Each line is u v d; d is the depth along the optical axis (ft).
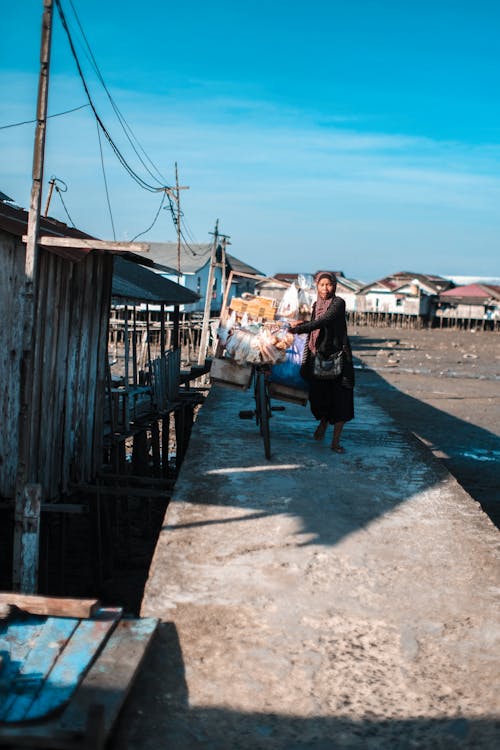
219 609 13.09
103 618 12.21
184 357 118.21
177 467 49.67
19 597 12.39
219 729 9.95
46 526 25.95
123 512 41.73
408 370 102.63
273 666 11.38
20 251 22.99
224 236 82.64
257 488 20.10
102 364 31.86
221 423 29.45
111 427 35.35
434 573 14.89
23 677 10.42
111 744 9.53
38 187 18.04
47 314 24.64
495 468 46.73
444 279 338.54
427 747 9.66
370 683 11.01
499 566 15.33
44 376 24.75
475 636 12.40
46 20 17.44
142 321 141.38
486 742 9.73
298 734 9.89
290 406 34.83
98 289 30.35
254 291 230.48
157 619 12.40
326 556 15.58
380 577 14.64
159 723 10.01
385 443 26.58
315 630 12.48
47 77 17.67
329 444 25.91
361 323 281.74
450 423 61.46
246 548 15.88
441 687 10.94
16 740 8.89
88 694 10.00
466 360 127.13
